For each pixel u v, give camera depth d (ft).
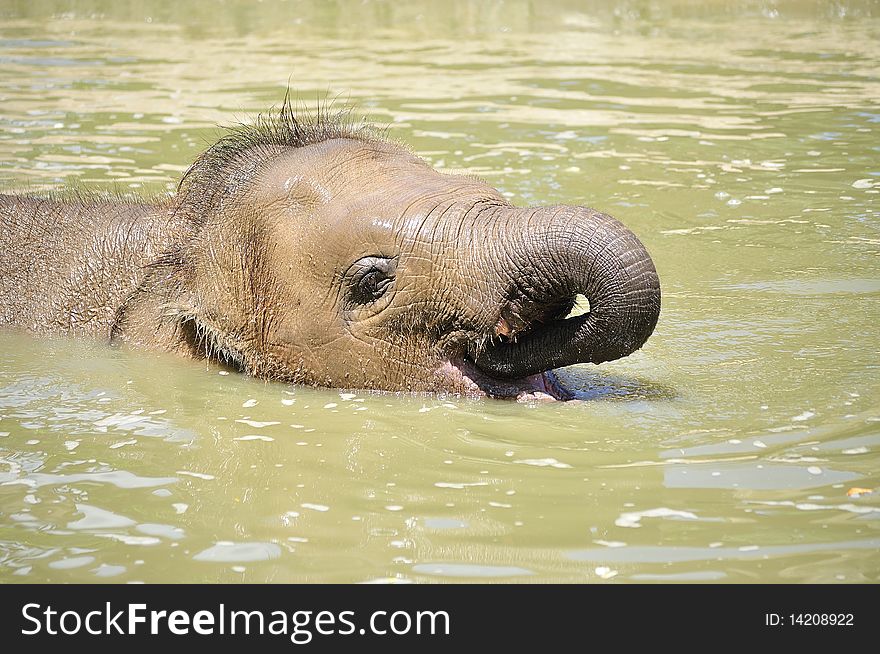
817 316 34.76
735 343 32.55
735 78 70.03
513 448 25.95
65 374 31.12
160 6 93.25
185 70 72.23
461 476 24.62
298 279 29.50
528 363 27.76
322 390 29.86
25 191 45.55
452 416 27.84
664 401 28.37
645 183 48.96
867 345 32.17
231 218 30.45
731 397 28.53
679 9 91.56
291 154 30.81
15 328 34.35
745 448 25.45
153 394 29.73
